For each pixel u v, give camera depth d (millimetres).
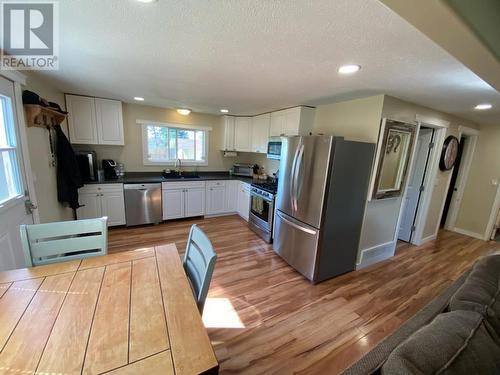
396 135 2609
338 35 1260
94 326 851
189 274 1394
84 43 1505
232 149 4762
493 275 1155
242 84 2338
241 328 1799
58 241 1370
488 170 3965
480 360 689
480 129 4012
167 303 992
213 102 3381
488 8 955
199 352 764
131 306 965
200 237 1333
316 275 2420
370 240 2840
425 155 3496
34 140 2186
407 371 589
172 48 1547
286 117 3510
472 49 1013
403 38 1241
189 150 4660
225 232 3781
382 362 697
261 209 3592
